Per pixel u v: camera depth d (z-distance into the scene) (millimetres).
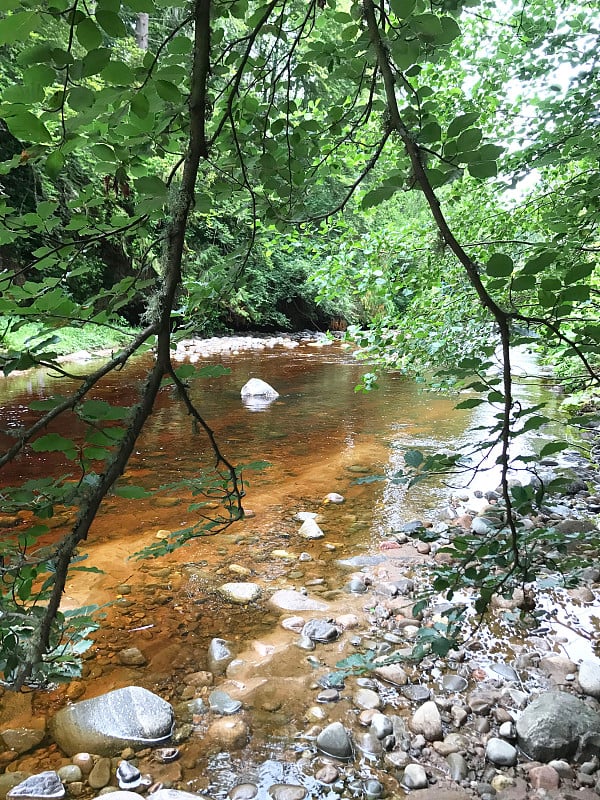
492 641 2365
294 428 6078
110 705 1880
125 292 917
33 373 9109
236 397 7887
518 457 1104
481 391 1019
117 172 1143
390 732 1854
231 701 1993
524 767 1719
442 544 3268
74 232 1045
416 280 3793
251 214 1824
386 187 991
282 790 1618
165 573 2918
